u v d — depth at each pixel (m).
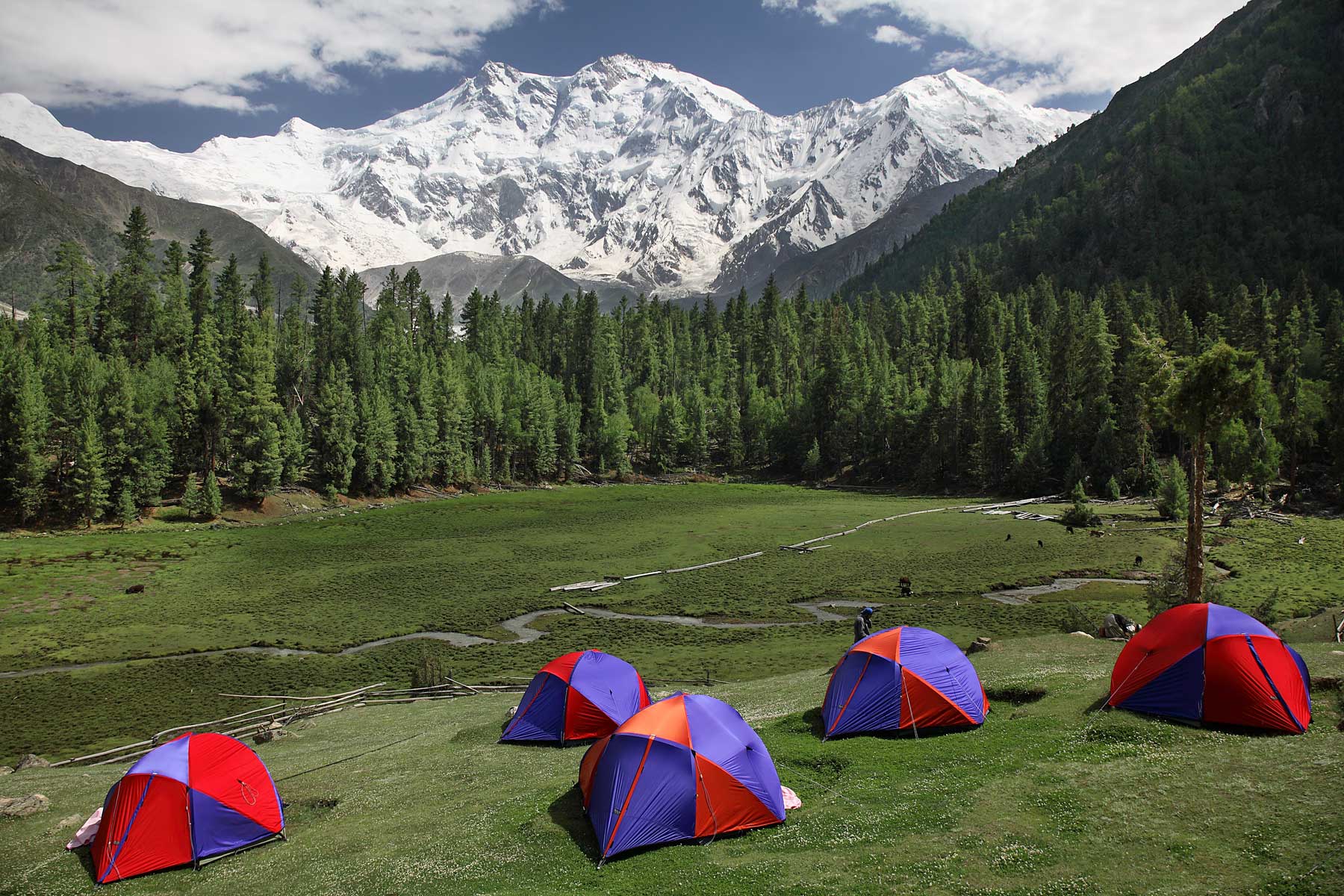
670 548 86.88
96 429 101.75
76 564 77.88
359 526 106.06
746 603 60.66
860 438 166.00
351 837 17.70
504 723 26.95
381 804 19.88
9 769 28.45
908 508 118.69
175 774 17.50
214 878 16.23
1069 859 13.21
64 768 27.80
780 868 14.07
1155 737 17.52
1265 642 18.05
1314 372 131.00
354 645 52.47
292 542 93.31
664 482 174.12
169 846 16.88
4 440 99.62
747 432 190.75
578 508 125.00
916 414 155.00
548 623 57.16
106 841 16.77
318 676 45.09
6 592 66.50
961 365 169.38
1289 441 106.69
